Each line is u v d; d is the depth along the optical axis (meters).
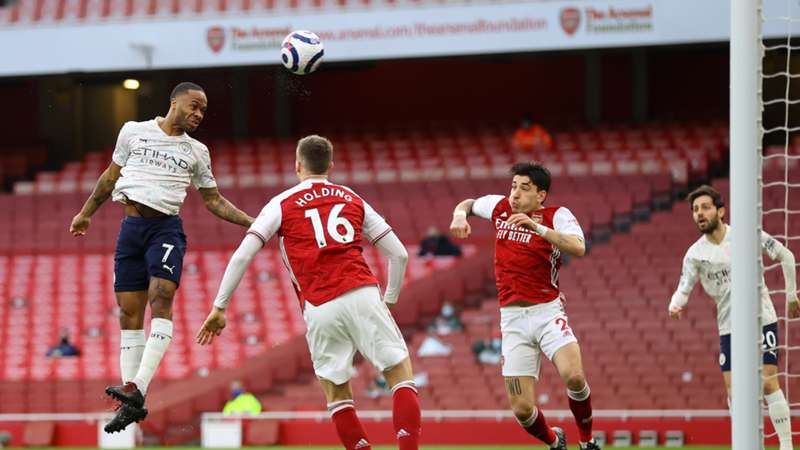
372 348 18.55
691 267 25.81
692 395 51.41
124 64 65.50
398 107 81.38
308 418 50.19
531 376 22.75
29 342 60.78
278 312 61.47
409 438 18.25
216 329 18.77
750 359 18.03
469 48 63.31
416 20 63.78
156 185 19.53
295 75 22.97
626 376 52.97
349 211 19.06
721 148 70.00
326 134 80.31
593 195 65.44
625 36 61.62
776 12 56.50
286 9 64.69
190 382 55.16
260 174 73.50
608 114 78.12
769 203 62.84
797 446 38.00
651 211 65.69
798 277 56.81
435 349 55.47
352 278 18.59
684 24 60.78
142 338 20.12
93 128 80.81
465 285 60.94
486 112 80.56
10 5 68.69
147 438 52.50
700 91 77.56
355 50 64.25
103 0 68.56
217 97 79.19
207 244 67.75
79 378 56.75
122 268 19.95
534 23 62.66
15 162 78.94
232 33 64.88
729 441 46.97
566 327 22.53
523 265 22.56
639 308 57.62
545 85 79.75
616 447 46.66
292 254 18.81
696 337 55.22
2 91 81.19
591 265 60.78
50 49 66.12
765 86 73.50
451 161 72.25
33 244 69.19
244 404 50.25
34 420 50.78
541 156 70.75
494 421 48.44
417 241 65.81
